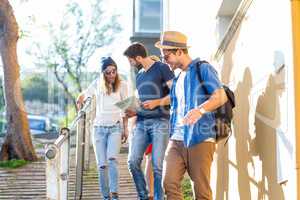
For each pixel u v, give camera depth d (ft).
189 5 32.53
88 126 23.84
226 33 19.44
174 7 38.96
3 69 37.58
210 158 15.03
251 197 16.20
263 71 14.76
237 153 18.02
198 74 15.07
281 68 13.08
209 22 25.40
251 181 16.19
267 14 14.34
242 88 17.39
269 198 14.23
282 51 12.96
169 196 15.11
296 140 12.00
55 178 15.24
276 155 13.47
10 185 27.50
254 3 15.74
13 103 36.81
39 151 37.70
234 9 22.98
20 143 36.35
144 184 18.30
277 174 13.37
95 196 21.39
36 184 27.63
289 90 12.35
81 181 20.07
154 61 18.06
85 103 20.90
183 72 15.67
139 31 42.11
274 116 13.69
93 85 21.01
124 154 27.12
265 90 14.53
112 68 18.98
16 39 37.47
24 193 25.99
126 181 24.36
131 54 18.02
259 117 15.20
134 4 42.39
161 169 17.72
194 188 15.05
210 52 24.47
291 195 12.28
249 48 16.44
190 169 15.11
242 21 17.33
